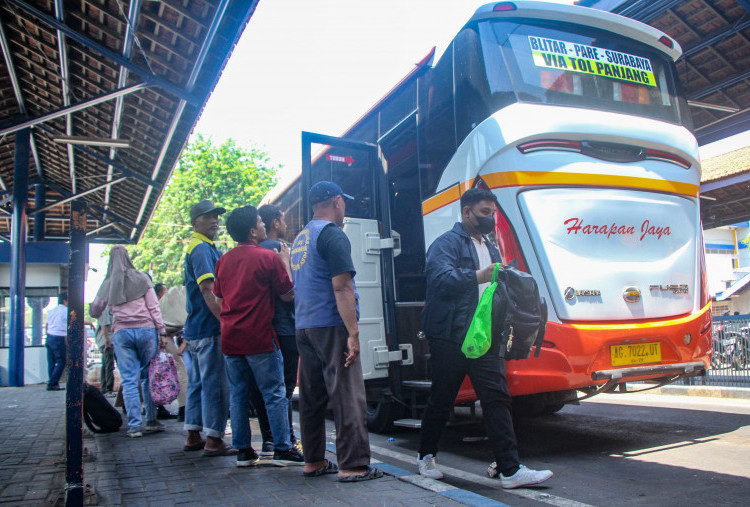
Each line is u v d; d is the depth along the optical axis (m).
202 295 4.98
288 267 5.38
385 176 6.62
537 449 5.52
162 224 41.31
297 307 4.29
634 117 5.62
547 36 5.63
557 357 4.83
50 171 18.22
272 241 5.46
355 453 4.03
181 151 13.09
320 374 4.21
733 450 5.12
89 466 4.58
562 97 5.44
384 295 6.34
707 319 5.54
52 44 10.24
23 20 9.58
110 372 12.31
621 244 5.25
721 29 8.46
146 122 12.14
